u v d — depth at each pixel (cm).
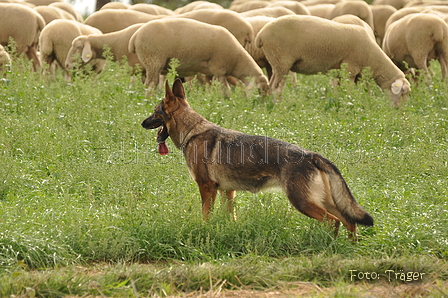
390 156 1284
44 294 674
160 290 691
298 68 2050
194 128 962
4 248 795
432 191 1088
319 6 3528
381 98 1955
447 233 905
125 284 710
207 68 2053
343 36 1991
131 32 2169
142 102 1725
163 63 1998
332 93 1923
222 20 2280
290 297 673
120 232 865
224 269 742
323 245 870
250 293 704
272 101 1961
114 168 1155
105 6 3519
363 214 847
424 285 727
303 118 1614
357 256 847
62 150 1280
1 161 1139
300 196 855
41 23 2441
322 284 736
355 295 671
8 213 903
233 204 973
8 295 667
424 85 2080
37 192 1064
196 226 899
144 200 1020
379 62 2023
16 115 1524
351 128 1526
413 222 927
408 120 1570
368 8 3017
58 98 1755
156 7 3650
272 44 1989
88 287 693
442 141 1450
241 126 1508
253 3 3653
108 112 1584
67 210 925
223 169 918
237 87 1914
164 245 857
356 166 1218
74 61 2216
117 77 1970
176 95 1005
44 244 817
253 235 896
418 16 2230
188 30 1983
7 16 2333
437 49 2248
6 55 2064
